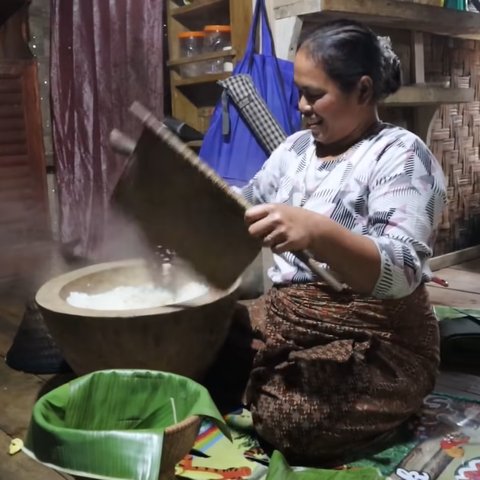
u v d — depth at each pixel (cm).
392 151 139
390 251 123
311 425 137
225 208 138
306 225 118
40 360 201
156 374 116
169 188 145
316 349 144
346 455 144
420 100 275
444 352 203
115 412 116
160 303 174
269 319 157
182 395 113
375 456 143
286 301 151
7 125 335
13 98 335
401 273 124
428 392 153
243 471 139
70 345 156
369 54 138
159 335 151
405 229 129
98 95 320
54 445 94
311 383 140
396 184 134
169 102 311
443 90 286
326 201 145
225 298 160
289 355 145
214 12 291
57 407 108
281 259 158
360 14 241
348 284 127
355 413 138
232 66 263
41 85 367
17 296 296
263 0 238
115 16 300
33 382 195
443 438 150
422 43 292
